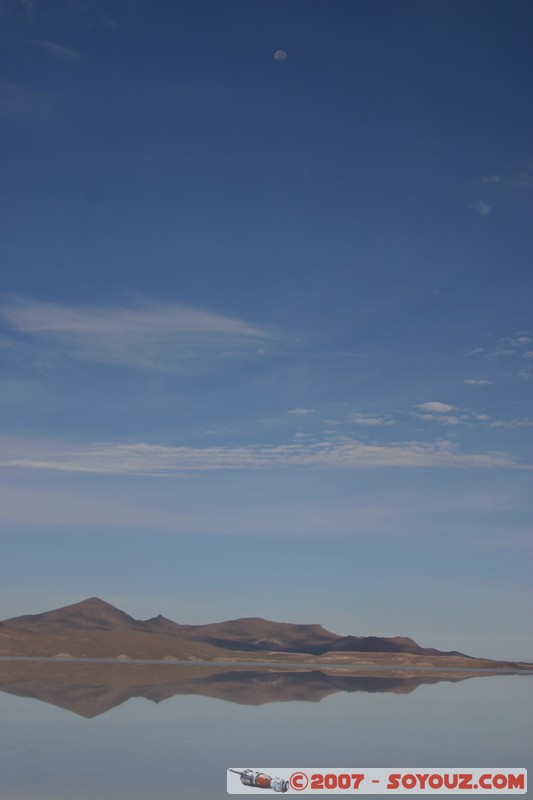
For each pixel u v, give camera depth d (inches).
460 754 912.3
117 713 1242.0
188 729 1068.5
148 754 859.4
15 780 707.4
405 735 1067.3
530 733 1132.5
